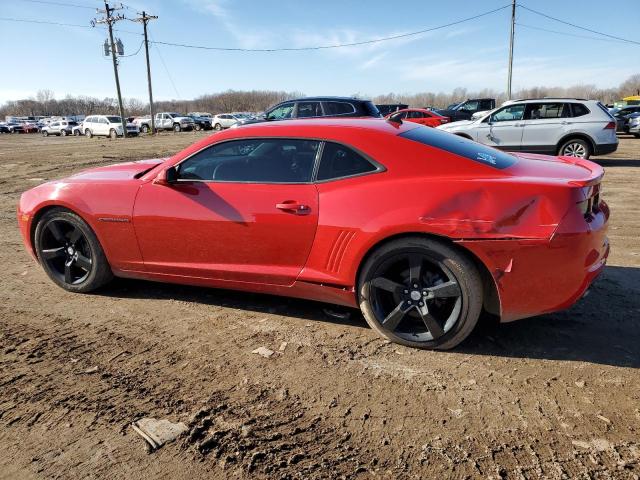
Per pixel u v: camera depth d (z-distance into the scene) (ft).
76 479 6.73
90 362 9.76
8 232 20.39
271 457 7.09
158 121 147.23
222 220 11.01
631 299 12.29
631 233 18.74
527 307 9.36
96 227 12.34
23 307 12.49
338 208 10.09
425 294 9.75
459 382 8.91
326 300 10.88
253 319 11.62
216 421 7.89
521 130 39.50
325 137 10.62
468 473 6.75
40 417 8.06
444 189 9.45
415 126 11.75
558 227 8.88
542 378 8.99
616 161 43.11
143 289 13.60
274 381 9.01
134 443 7.40
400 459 7.04
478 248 9.11
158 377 9.19
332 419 7.93
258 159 11.07
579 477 6.63
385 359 9.74
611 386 8.68
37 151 67.87
